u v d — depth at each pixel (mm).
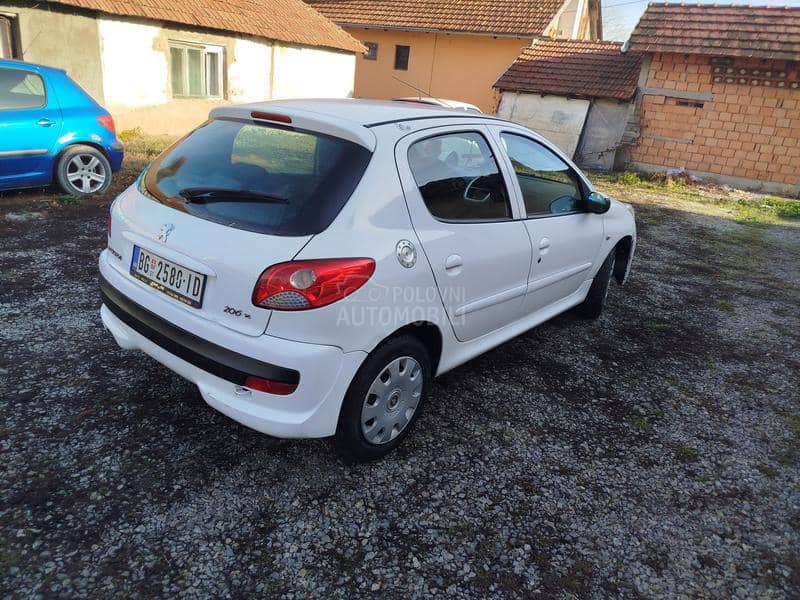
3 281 4414
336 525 2438
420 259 2688
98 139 7023
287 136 2725
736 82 14094
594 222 4359
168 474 2611
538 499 2719
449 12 20578
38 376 3221
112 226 2930
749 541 2586
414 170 2785
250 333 2314
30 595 1979
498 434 3189
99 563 2135
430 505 2609
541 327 4754
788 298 6070
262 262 2281
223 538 2309
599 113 15898
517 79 16969
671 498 2820
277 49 14859
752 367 4355
